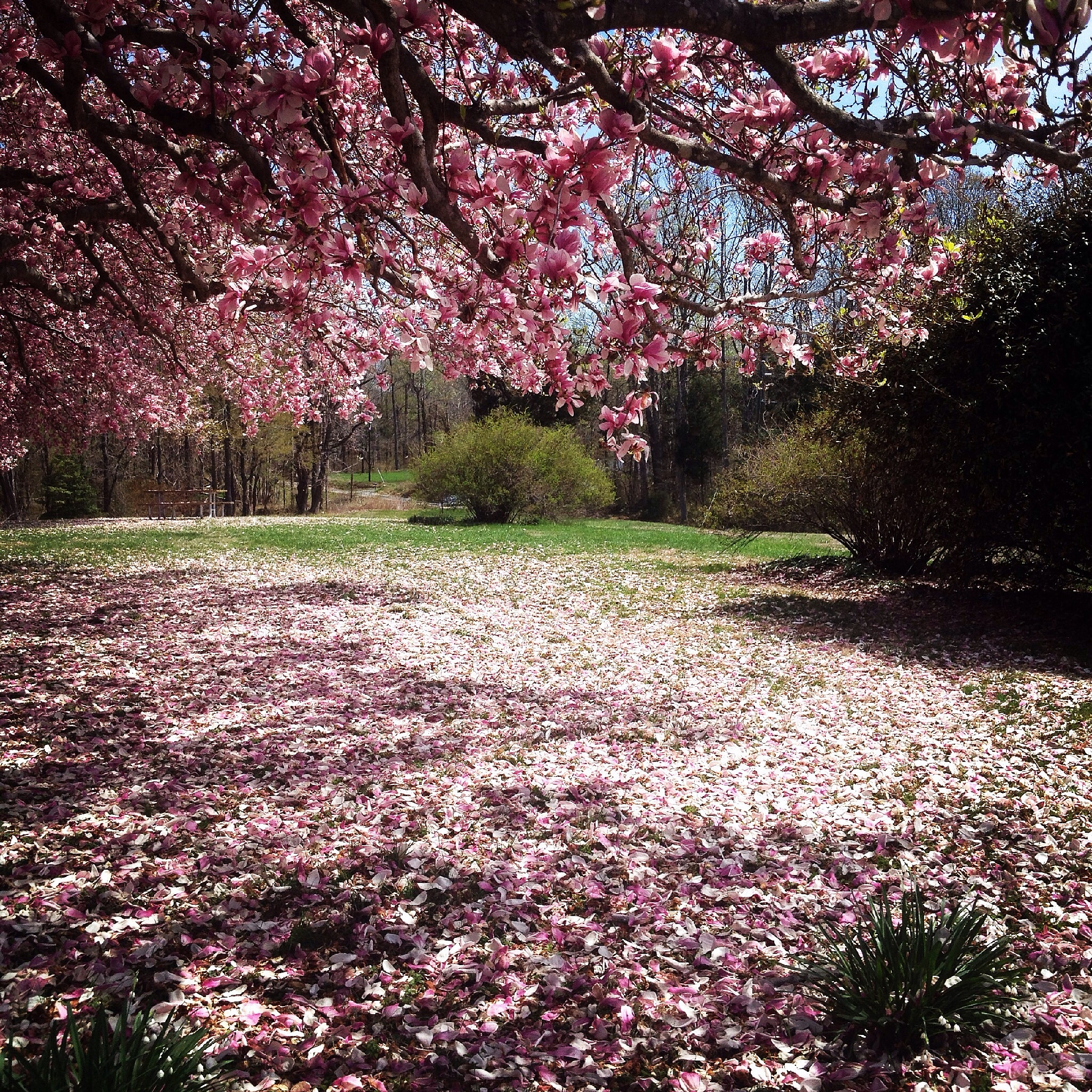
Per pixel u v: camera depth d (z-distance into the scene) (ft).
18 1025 9.64
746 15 8.77
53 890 13.10
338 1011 10.34
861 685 28.07
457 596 46.06
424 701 25.46
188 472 159.74
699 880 13.94
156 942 11.64
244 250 9.09
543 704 25.45
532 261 8.31
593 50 9.33
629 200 13.65
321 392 38.34
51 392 44.50
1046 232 35.88
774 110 10.36
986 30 7.07
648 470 160.45
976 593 45.21
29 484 144.66
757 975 11.05
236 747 20.85
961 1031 9.52
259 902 13.20
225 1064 9.06
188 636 34.14
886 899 13.03
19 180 20.43
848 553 66.69
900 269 13.53
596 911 13.04
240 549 67.15
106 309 35.78
